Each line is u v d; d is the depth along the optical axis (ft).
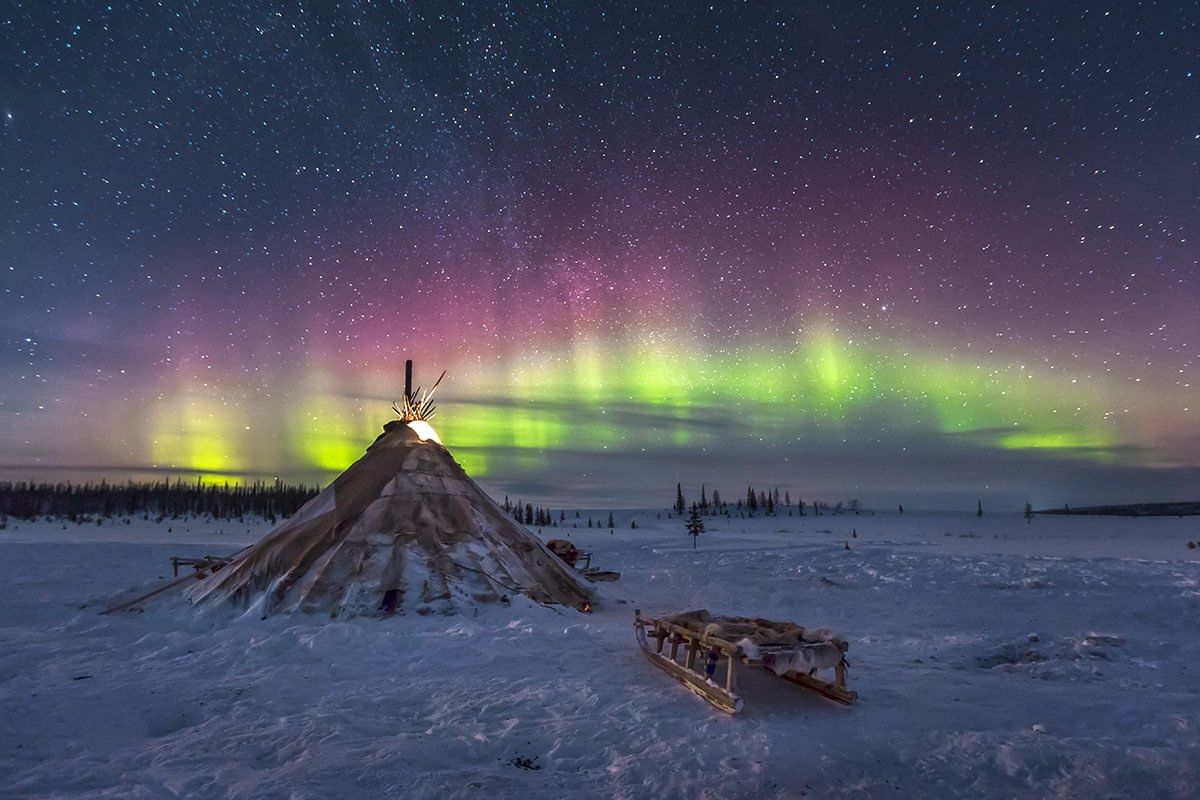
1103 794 13.67
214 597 35.88
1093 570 57.16
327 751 15.43
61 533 175.32
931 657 27.02
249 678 22.65
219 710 19.20
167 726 18.33
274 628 30.91
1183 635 31.42
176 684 21.94
